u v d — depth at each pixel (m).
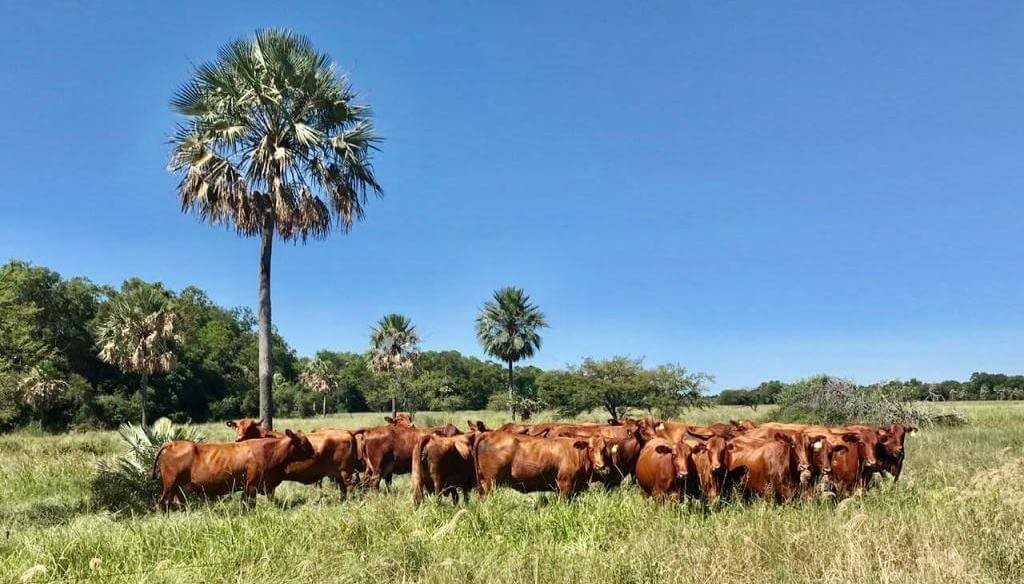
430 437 11.06
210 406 64.25
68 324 54.66
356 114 18.19
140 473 12.38
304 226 17.66
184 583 6.70
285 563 7.07
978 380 77.44
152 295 43.47
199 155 17.00
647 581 6.31
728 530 7.63
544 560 6.88
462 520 8.51
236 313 87.31
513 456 11.16
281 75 16.80
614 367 33.91
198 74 16.84
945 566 6.21
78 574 7.10
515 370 94.50
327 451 12.48
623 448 12.11
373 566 6.71
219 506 10.76
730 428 14.70
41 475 15.94
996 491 8.70
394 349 47.06
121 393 56.88
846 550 6.65
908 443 19.02
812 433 13.32
